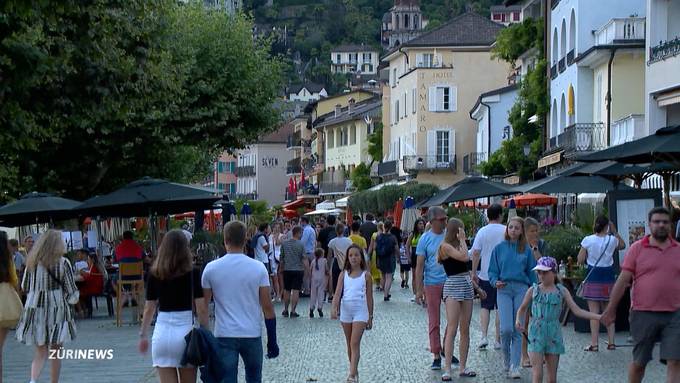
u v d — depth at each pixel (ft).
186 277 35.09
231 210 134.72
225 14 142.72
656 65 117.91
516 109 184.65
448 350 49.85
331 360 57.98
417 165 278.26
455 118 279.49
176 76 111.34
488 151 236.22
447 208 157.79
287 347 64.75
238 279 35.68
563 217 156.15
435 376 51.16
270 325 36.58
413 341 66.39
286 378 51.62
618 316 68.39
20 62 60.39
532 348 42.68
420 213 171.63
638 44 134.62
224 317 35.65
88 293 86.94
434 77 279.49
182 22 134.00
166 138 129.49
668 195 75.77
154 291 35.24
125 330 76.18
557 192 96.94
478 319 78.69
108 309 90.17
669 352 38.73
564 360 55.98
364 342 66.13
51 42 66.44
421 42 284.41
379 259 101.65
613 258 60.70
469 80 279.49
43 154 117.80
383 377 51.26
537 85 174.70
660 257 39.42
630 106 137.59
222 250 91.97
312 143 423.23
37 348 45.68
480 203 177.99
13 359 60.59
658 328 39.37
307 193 381.40
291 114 492.95
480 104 240.53
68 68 70.33
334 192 355.56
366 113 341.00
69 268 45.85
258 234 100.07
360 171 329.11
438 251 50.60
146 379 51.01
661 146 57.26
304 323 81.71
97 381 50.55
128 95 80.43
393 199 230.48
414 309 90.94
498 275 49.19
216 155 167.02
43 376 52.60
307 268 99.45
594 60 142.41
